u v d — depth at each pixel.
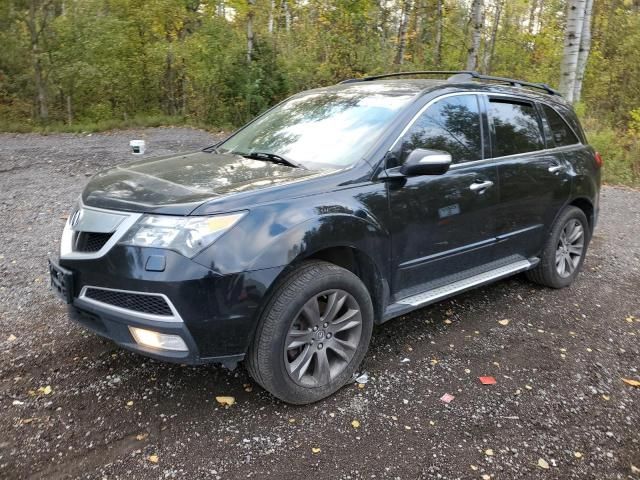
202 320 2.79
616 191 11.08
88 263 2.97
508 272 4.50
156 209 2.88
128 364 3.54
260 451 2.80
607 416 3.26
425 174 3.46
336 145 3.72
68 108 19.31
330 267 3.17
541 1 27.50
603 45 23.62
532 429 3.09
